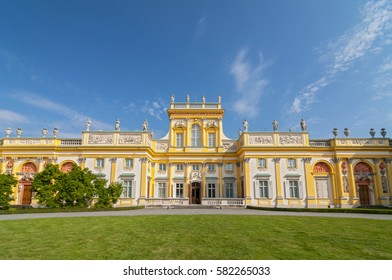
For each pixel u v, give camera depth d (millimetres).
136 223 15297
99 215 21156
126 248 9148
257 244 9734
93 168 36375
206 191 38500
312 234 11711
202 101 42062
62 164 37031
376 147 36312
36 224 15016
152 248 9141
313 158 36906
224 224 14812
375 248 9164
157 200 34375
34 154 36906
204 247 9273
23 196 36188
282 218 18078
